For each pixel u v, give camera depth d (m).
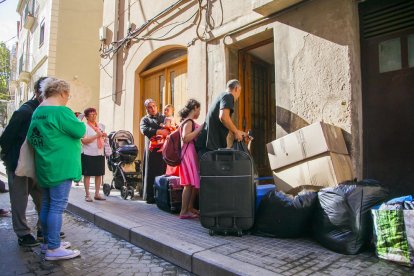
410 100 3.99
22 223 3.66
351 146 4.16
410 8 4.07
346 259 2.88
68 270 3.02
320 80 4.50
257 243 3.34
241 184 3.52
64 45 14.27
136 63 8.17
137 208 5.22
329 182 3.68
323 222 3.19
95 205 5.45
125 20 8.72
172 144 4.42
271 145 4.25
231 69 5.88
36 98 3.73
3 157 3.64
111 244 3.81
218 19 5.95
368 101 4.32
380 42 4.28
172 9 7.00
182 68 7.12
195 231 3.79
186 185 4.36
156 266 3.14
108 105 9.20
